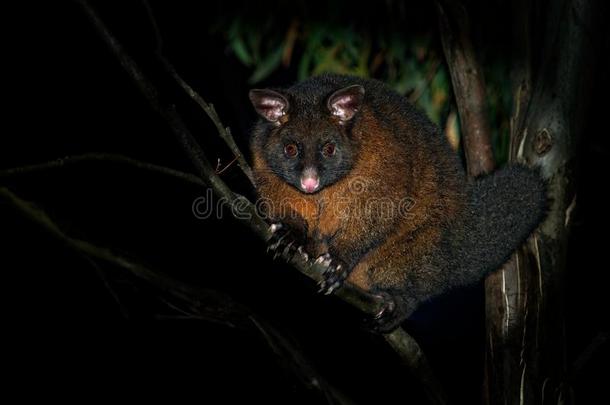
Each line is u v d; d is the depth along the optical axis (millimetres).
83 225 2469
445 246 2092
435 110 2281
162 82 2123
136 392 2404
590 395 2381
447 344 2500
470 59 2098
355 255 2070
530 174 2051
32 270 2398
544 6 2074
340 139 2062
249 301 2473
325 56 2303
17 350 2396
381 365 2432
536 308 2018
